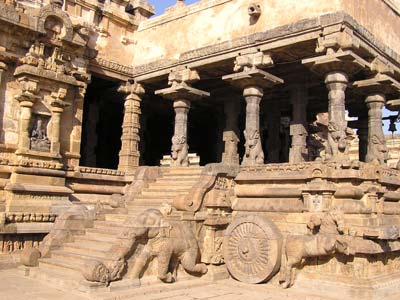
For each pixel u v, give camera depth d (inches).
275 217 494.6
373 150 619.5
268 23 605.3
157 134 1088.2
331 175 456.8
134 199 591.2
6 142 603.5
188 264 472.7
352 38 525.3
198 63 679.7
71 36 662.5
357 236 429.7
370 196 450.6
